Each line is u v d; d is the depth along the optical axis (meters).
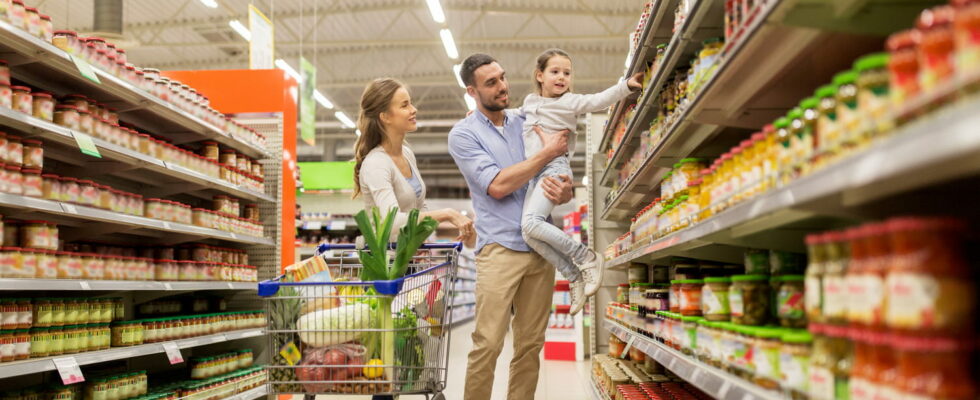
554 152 3.22
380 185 3.24
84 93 4.07
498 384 5.66
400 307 2.75
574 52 18.09
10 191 3.08
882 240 1.11
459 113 24.23
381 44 16.20
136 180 4.77
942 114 0.85
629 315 4.08
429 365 2.82
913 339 1.00
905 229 1.04
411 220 2.77
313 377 2.64
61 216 3.88
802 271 1.89
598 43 17.38
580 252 3.10
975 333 1.01
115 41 10.64
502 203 3.28
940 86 0.89
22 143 3.25
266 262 5.65
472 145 3.37
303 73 12.77
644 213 3.48
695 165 2.54
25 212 3.67
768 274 2.03
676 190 2.64
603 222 6.52
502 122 3.53
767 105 2.25
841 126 1.23
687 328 2.44
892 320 1.04
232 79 5.71
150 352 3.95
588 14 14.93
